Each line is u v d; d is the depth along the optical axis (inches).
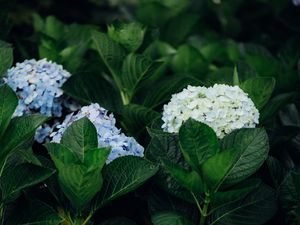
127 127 72.9
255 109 65.4
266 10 108.7
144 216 65.9
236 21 108.1
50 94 72.4
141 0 104.6
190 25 99.8
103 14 129.8
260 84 68.7
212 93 64.6
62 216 62.7
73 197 59.4
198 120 63.7
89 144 61.6
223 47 95.8
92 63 83.7
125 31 78.4
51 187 62.1
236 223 61.2
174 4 103.1
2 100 60.9
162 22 99.9
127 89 76.6
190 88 65.4
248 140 60.7
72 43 88.7
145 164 60.3
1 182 60.6
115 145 63.0
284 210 62.9
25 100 72.1
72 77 72.4
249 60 85.4
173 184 61.5
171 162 58.6
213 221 61.7
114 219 61.4
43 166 60.8
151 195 62.6
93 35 76.5
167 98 73.6
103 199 60.8
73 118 67.6
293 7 103.5
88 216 61.2
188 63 88.7
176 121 64.7
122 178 60.5
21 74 73.0
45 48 82.1
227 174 59.9
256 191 61.7
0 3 86.0
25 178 59.8
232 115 63.9
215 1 112.4
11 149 60.8
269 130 69.9
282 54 92.3
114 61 77.4
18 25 110.4
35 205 60.6
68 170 56.9
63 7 126.0
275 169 65.1
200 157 59.5
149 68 74.4
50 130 72.0
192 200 61.1
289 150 72.3
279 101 70.8
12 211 61.6
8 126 61.3
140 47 81.6
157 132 64.6
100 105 73.5
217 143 59.3
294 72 83.8
